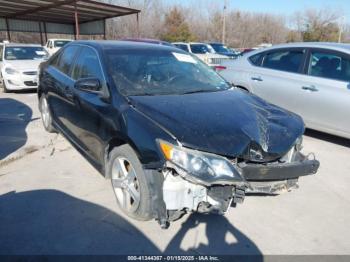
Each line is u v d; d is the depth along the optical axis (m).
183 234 2.74
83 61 3.88
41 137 5.12
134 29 41.09
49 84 4.66
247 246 2.64
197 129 2.52
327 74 5.00
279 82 5.50
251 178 2.53
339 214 3.19
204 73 3.94
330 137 5.60
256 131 2.70
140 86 3.25
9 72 9.09
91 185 3.54
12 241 2.58
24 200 3.19
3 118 6.27
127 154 2.74
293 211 3.20
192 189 2.47
